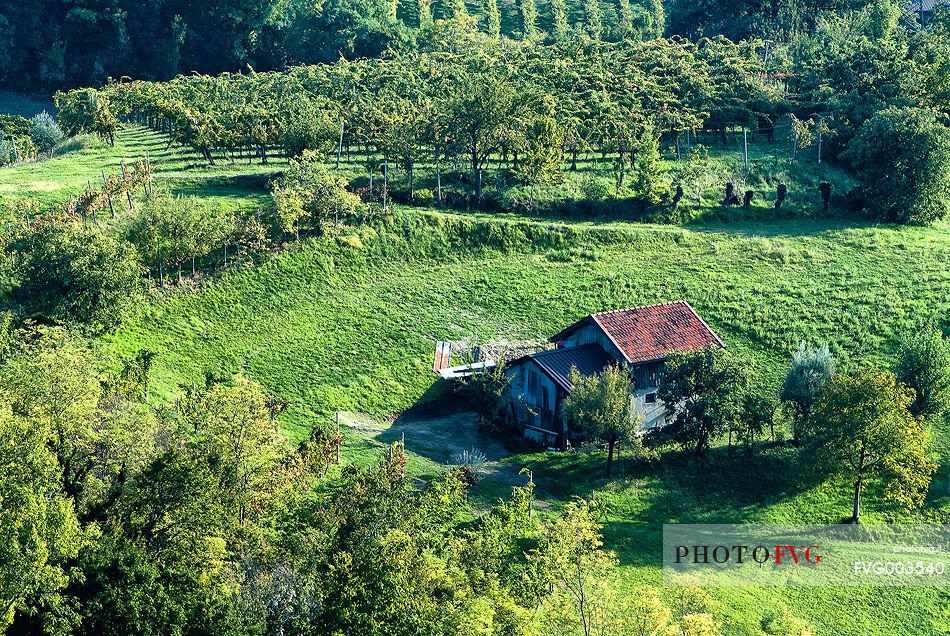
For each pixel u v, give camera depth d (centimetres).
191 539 4791
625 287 10231
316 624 4403
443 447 7831
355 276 10019
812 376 7888
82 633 4244
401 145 11419
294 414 8038
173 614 4316
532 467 7594
